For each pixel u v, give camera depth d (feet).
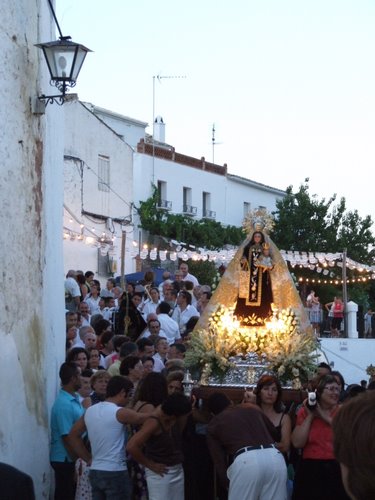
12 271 25.13
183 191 123.85
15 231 25.63
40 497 26.45
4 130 24.82
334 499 23.66
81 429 24.49
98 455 23.67
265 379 25.54
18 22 26.32
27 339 26.37
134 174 113.91
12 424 24.00
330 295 110.63
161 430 23.62
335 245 119.75
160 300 51.60
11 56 25.58
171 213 115.34
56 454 26.94
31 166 27.63
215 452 22.89
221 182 132.87
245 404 23.82
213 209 130.72
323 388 23.73
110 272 86.22
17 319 25.43
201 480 26.58
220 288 37.19
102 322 40.14
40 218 28.66
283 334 34.12
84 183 88.17
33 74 27.78
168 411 23.44
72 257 81.46
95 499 23.95
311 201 120.78
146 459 23.62
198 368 33.73
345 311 76.69
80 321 41.57
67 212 79.46
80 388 29.22
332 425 7.30
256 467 21.80
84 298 49.80
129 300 42.96
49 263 30.78
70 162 83.15
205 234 110.42
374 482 6.75
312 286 110.63
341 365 64.64
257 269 37.04
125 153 95.45
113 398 24.18
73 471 27.02
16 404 24.59
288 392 32.04
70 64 26.71
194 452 26.12
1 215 24.30
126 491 23.73
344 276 76.43
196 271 99.19
